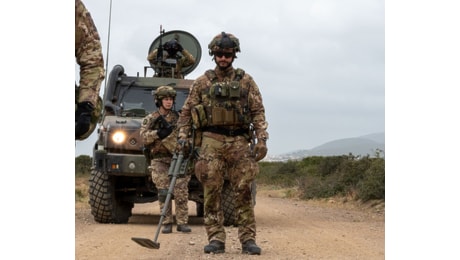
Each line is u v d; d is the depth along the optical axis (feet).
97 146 36.17
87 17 14.06
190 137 23.12
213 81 22.53
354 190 59.06
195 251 23.20
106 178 35.45
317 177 80.07
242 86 22.39
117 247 24.17
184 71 42.73
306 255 22.33
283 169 119.44
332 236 29.40
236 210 22.67
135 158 33.94
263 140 22.18
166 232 30.42
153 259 21.04
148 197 36.32
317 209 51.72
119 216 36.50
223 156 22.49
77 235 28.63
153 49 42.01
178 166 22.53
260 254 22.33
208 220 22.82
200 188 36.22
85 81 13.97
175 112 30.96
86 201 54.90
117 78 38.81
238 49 22.47
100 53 14.26
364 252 23.53
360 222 39.06
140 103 38.63
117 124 34.58
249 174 22.38
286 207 53.98
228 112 22.18
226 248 24.20
